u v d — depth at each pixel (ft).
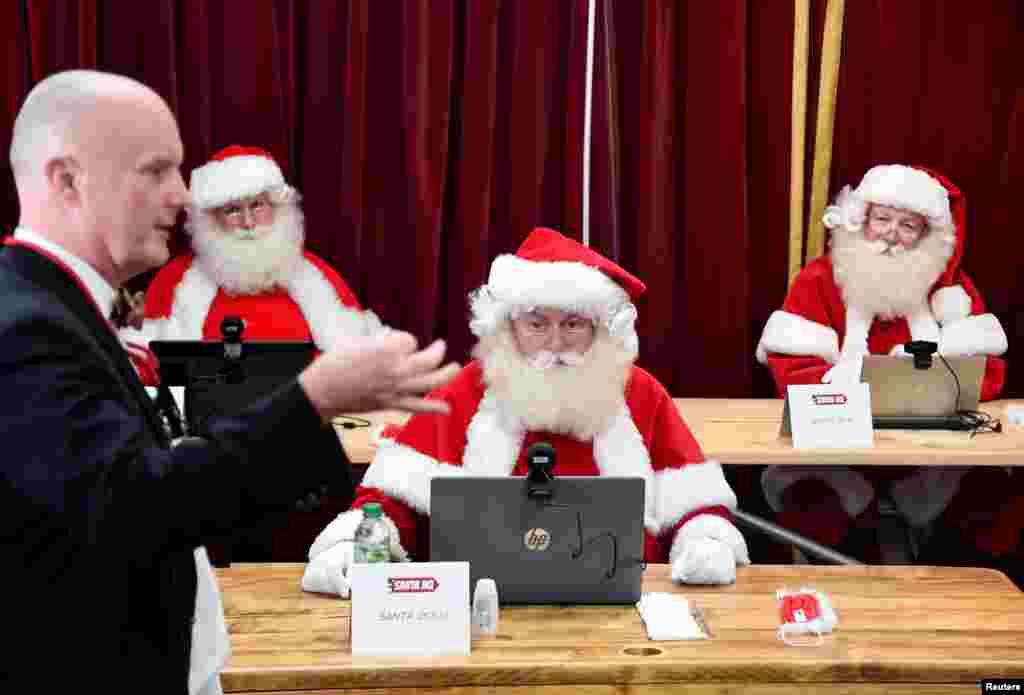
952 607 7.29
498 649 6.56
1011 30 13.23
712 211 13.11
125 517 3.09
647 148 12.91
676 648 6.58
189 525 3.15
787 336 12.32
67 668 3.45
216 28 12.41
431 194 12.65
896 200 12.01
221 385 8.30
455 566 6.57
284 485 3.24
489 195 12.84
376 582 6.55
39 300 3.41
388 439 9.60
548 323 8.29
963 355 11.40
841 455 10.16
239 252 12.07
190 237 12.59
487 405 8.60
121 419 3.26
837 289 12.56
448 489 6.89
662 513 8.34
